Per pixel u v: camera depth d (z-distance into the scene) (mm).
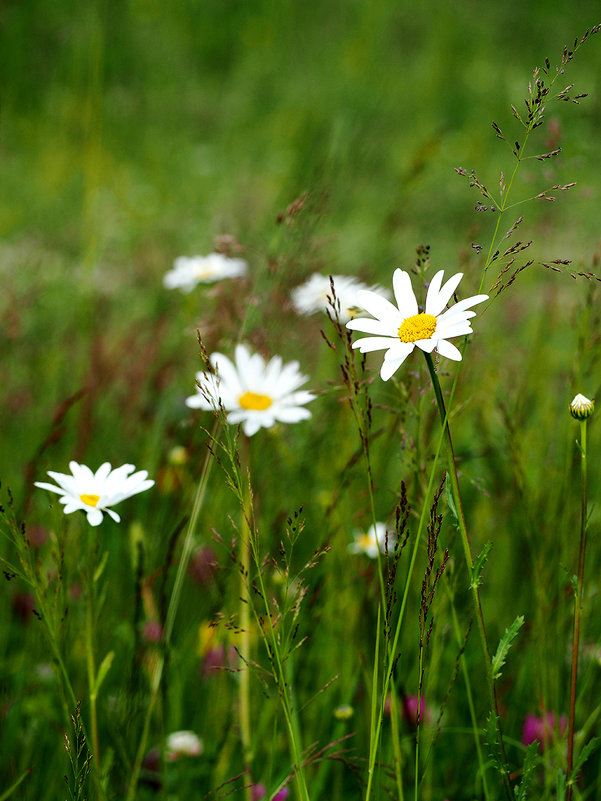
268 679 1013
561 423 1133
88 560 893
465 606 1062
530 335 1520
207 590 1056
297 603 850
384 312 837
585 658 1010
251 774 969
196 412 1093
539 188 2389
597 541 1038
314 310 1096
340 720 986
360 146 1410
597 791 982
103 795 870
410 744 976
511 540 1099
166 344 1604
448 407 855
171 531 1062
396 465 1256
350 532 1104
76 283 1954
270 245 1066
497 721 822
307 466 1133
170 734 1029
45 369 1573
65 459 1296
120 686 1015
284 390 995
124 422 1355
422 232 2662
